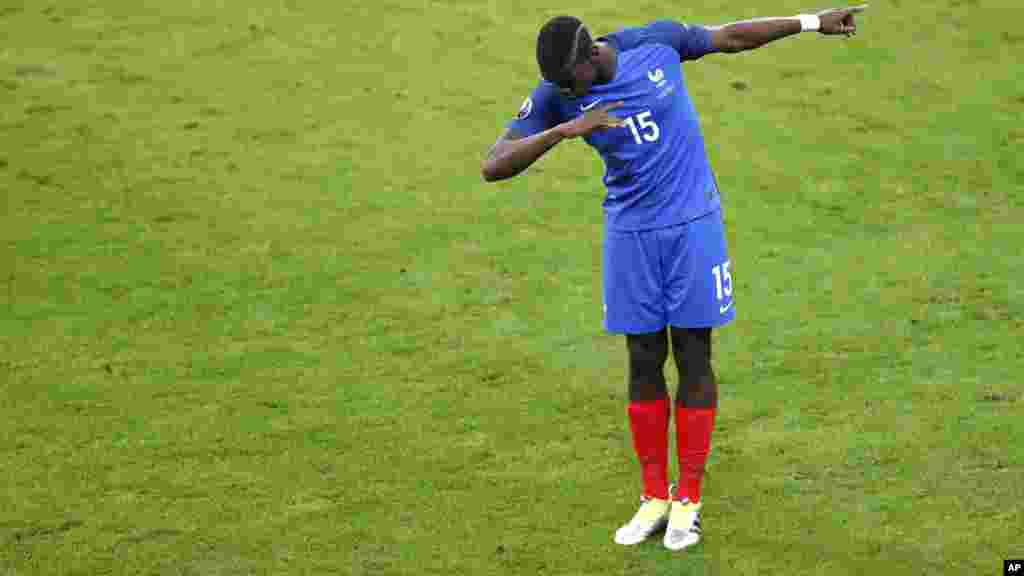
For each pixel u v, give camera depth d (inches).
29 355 1108.5
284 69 1823.3
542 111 783.1
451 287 1257.4
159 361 1098.7
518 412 997.8
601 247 1352.1
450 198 1482.5
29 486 889.5
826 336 1115.3
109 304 1218.0
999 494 842.8
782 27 816.3
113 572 782.5
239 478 899.4
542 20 1963.6
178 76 1803.6
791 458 906.1
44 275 1279.5
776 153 1582.2
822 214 1414.9
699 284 787.4
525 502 860.0
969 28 1945.1
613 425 973.8
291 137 1640.0
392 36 1926.7
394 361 1097.4
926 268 1255.5
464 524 831.7
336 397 1029.2
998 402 975.0
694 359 802.8
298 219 1424.7
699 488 814.5
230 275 1285.7
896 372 1039.6
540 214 1441.9
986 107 1699.1
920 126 1651.1
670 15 1950.1
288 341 1140.5
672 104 771.4
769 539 801.6
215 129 1658.5
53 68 1818.4
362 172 1549.0
